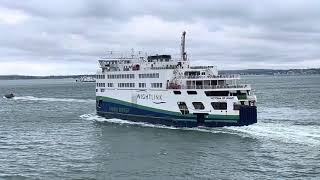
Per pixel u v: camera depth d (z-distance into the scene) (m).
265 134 81.69
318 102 157.12
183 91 91.25
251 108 85.75
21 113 135.00
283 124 94.44
